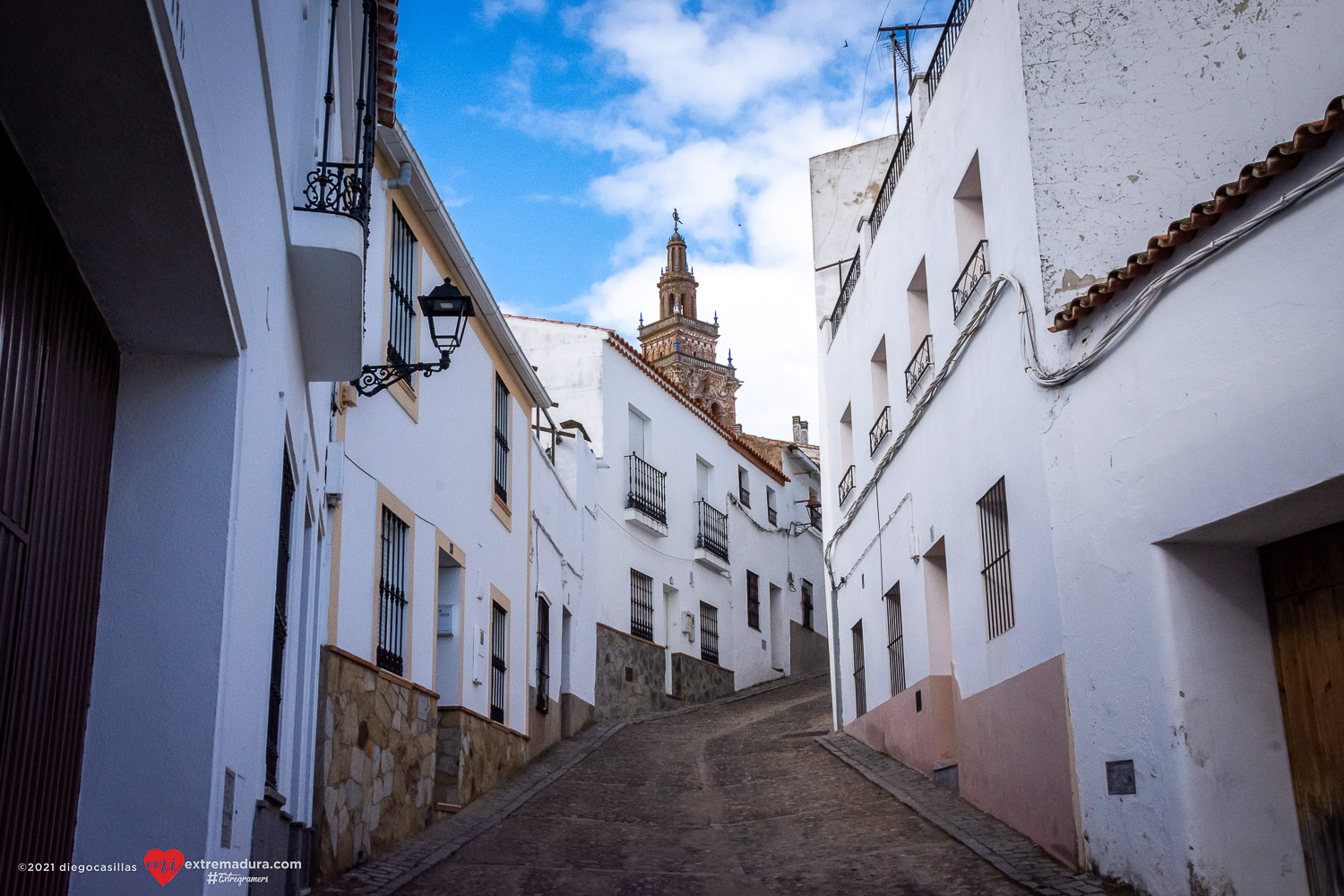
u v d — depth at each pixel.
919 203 12.26
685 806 11.56
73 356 4.10
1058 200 8.51
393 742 9.65
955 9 11.05
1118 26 8.73
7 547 3.53
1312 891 6.57
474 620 12.43
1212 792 6.68
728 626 25.19
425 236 11.49
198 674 4.54
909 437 12.69
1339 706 6.39
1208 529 6.71
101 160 3.51
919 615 12.26
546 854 9.23
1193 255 6.73
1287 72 8.27
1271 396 6.18
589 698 18.70
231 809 4.93
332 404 8.70
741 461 27.45
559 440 19.03
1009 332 9.30
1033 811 8.80
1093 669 7.79
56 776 4.09
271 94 5.07
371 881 8.02
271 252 5.53
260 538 5.51
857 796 11.35
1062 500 8.26
